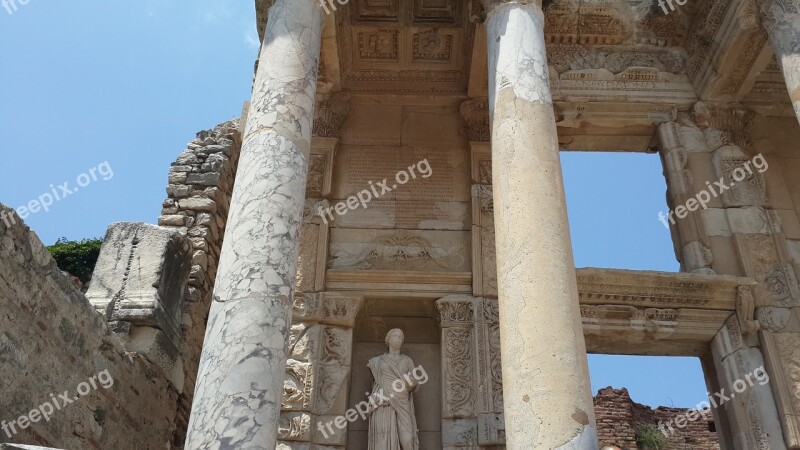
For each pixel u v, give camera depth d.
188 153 14.40
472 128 13.20
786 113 13.51
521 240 7.89
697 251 12.01
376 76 13.82
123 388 10.10
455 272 11.73
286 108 8.89
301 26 9.78
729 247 12.05
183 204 13.56
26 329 8.18
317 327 11.13
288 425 10.25
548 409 6.77
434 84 13.80
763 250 11.93
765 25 11.09
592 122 13.43
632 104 13.42
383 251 12.05
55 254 25.08
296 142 8.70
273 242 7.79
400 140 13.23
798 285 11.59
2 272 7.82
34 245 8.37
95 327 9.55
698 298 11.48
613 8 13.61
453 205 12.55
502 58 9.52
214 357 7.04
